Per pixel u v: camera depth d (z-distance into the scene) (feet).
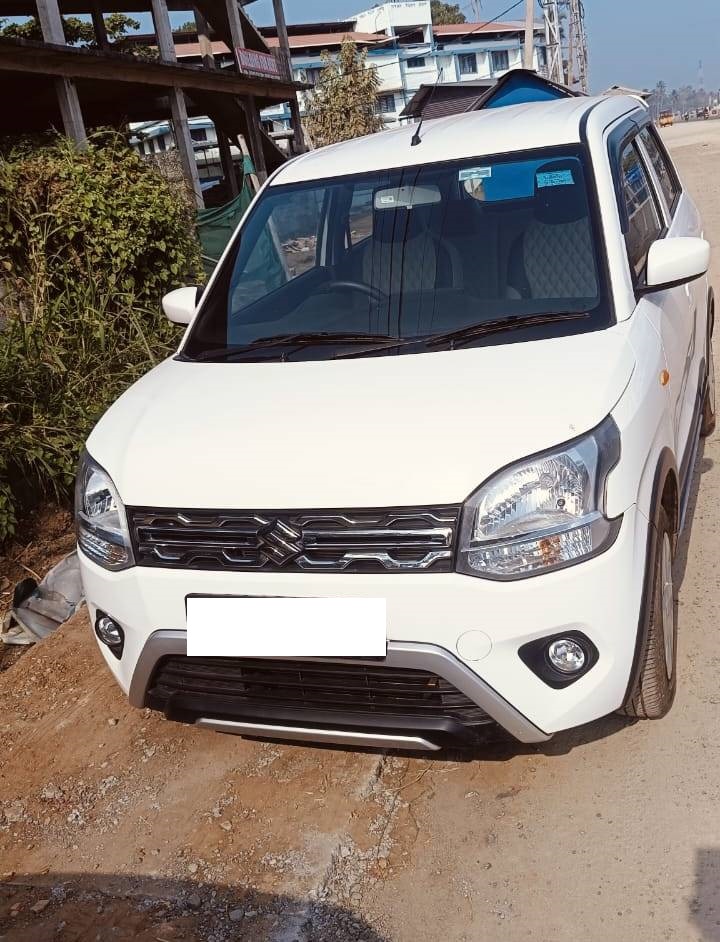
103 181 21.95
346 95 128.47
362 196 11.16
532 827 8.23
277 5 62.69
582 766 8.86
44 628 13.30
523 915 7.34
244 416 8.54
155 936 7.63
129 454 8.55
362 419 8.01
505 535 7.21
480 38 213.05
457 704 7.61
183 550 7.96
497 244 10.16
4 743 10.71
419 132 12.27
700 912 7.09
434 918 7.45
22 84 38.47
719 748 8.75
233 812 9.01
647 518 7.93
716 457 15.12
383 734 7.88
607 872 7.61
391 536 7.32
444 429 7.65
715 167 69.10
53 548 15.55
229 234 38.22
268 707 8.14
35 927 7.91
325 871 8.04
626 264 9.74
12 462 15.94
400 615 7.36
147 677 8.37
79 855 8.77
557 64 154.10
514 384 8.11
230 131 60.13
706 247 9.53
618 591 7.47
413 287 10.17
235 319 10.89
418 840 8.30
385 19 200.03
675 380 10.28
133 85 43.34
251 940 7.45
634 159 12.30
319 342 9.90
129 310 20.77
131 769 9.95
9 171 21.02
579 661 7.51
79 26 84.17
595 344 8.68
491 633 7.27
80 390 18.02
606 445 7.52
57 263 21.45
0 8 49.62
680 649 10.34
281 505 7.56
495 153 11.02
